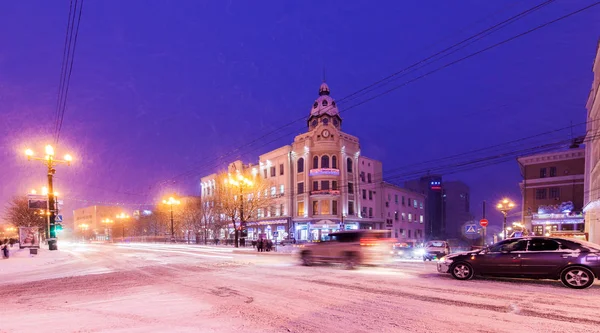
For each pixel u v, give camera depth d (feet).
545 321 19.98
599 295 26.91
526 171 142.20
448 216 286.25
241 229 126.31
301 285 32.91
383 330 18.78
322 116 178.50
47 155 100.07
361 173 175.42
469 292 28.37
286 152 169.48
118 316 22.20
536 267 31.45
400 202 204.03
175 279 38.96
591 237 99.60
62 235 440.45
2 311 24.58
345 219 157.38
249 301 26.27
